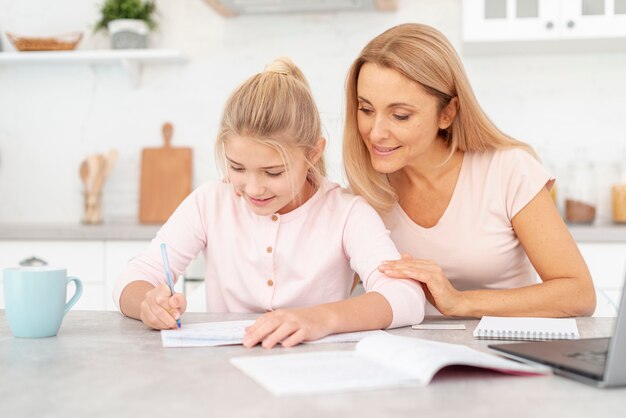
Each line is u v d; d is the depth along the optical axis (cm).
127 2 330
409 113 151
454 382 88
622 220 309
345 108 165
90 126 349
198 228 165
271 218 158
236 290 162
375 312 128
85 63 346
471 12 294
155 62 344
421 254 174
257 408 77
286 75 144
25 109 351
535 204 164
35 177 353
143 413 76
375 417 74
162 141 345
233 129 138
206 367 97
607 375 84
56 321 121
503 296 147
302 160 146
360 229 154
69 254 297
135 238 293
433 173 172
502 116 325
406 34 153
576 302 150
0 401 81
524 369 90
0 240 298
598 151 321
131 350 109
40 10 350
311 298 158
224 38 341
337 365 94
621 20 286
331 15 334
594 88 321
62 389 86
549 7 290
